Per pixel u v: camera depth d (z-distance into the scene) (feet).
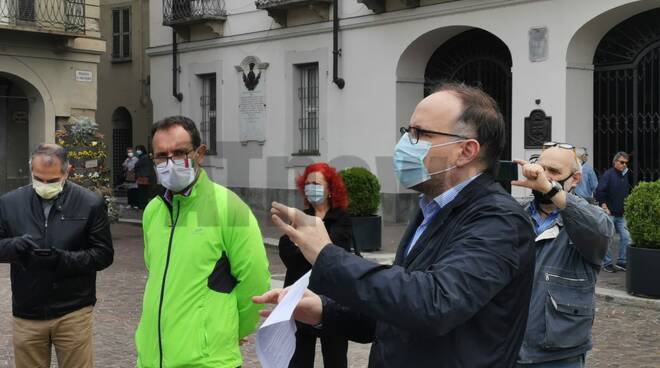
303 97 64.08
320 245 7.13
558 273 12.37
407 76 56.80
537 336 12.25
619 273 37.04
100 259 15.19
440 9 52.95
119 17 87.45
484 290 7.02
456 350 7.30
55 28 59.52
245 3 66.90
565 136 46.93
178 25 71.46
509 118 53.26
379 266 7.04
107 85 88.79
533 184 11.83
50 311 14.90
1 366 21.79
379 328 7.91
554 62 47.32
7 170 61.31
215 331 11.38
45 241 14.90
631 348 23.98
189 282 11.41
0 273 38.14
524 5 48.55
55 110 60.64
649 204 30.89
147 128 85.46
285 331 8.15
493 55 54.19
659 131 45.75
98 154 51.39
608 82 47.96
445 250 7.50
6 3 57.57
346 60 59.82
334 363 16.14
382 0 56.34
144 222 12.19
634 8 44.70
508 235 7.32
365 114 58.54
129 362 22.53
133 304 30.89
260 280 11.82
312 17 61.77
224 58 69.26
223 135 69.36
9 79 60.49
